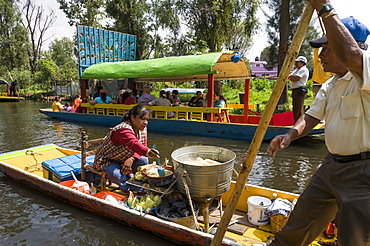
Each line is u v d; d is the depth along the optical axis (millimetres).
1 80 30781
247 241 3117
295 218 2146
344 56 1505
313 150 7637
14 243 3332
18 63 40844
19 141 9156
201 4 18109
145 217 3201
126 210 3363
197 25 18719
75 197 3914
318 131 8164
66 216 3867
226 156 3348
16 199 4375
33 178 4496
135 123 4031
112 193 4094
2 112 17609
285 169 6094
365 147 1713
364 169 1703
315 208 2029
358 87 1619
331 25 1488
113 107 12062
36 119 14141
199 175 2916
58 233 3502
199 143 8633
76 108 13695
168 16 20188
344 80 1816
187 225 3197
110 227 3557
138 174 3742
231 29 18406
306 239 2146
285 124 8781
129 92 13438
